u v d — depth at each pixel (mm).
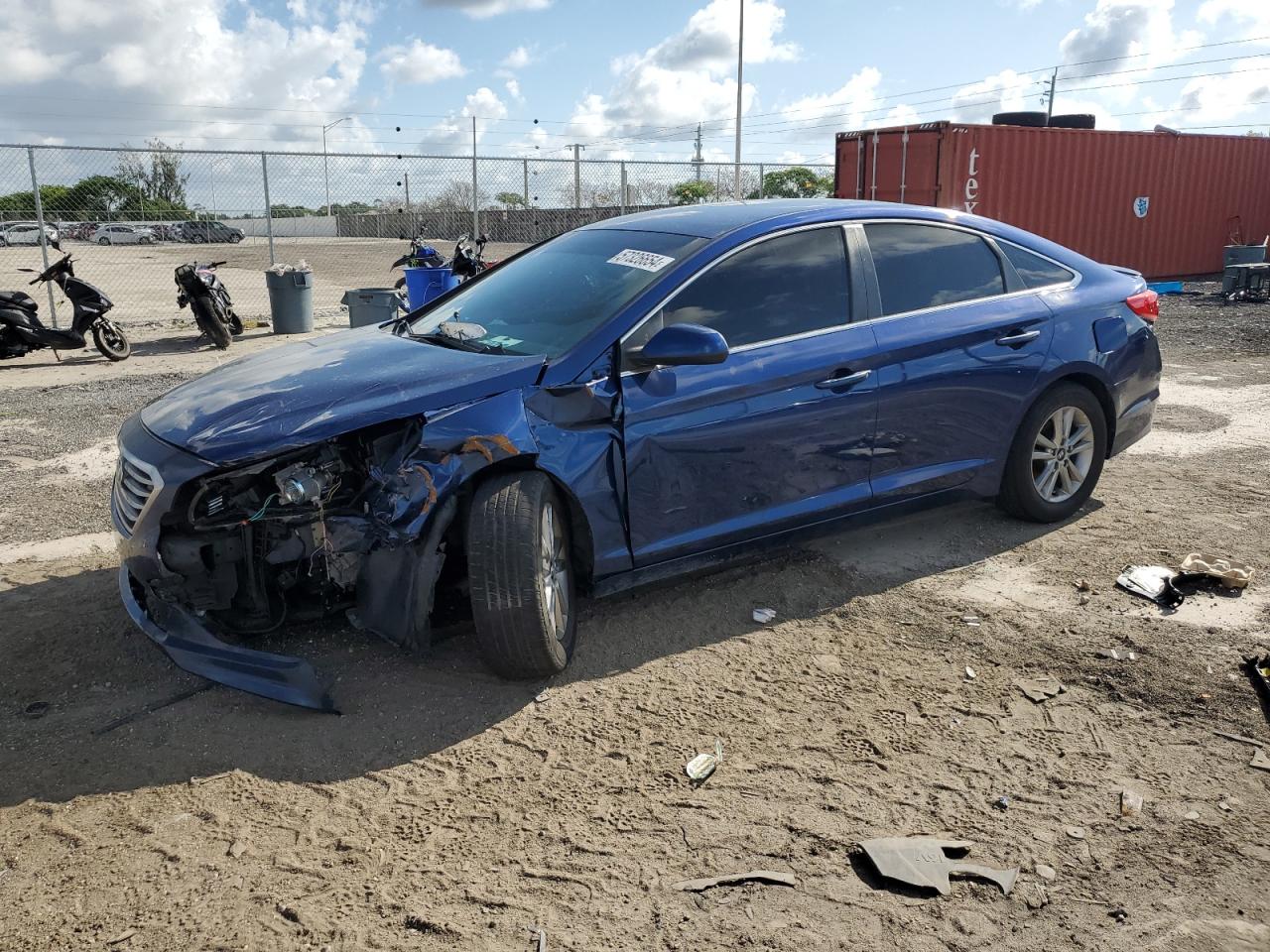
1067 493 5027
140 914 2393
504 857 2600
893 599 4180
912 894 2438
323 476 3270
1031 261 4863
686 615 4047
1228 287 15797
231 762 3047
